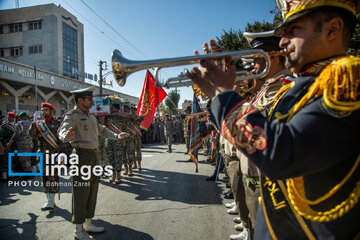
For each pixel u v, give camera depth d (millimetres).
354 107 642
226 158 2736
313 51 815
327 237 765
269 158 688
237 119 793
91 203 3012
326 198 745
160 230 3021
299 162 658
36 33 33781
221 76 927
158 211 3641
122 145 5785
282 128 699
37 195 4590
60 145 3936
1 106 20703
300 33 831
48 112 3898
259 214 1088
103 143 6391
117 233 2969
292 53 871
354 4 801
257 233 1066
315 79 815
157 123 17297
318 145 646
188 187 4906
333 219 747
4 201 4234
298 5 806
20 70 19938
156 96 5445
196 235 2867
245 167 1790
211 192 4531
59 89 24422
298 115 720
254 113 790
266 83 1486
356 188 711
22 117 6508
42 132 3732
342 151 659
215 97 876
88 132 3016
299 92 855
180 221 3268
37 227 3174
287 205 866
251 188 1770
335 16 778
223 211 3592
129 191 4707
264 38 1621
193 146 6129
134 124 6445
